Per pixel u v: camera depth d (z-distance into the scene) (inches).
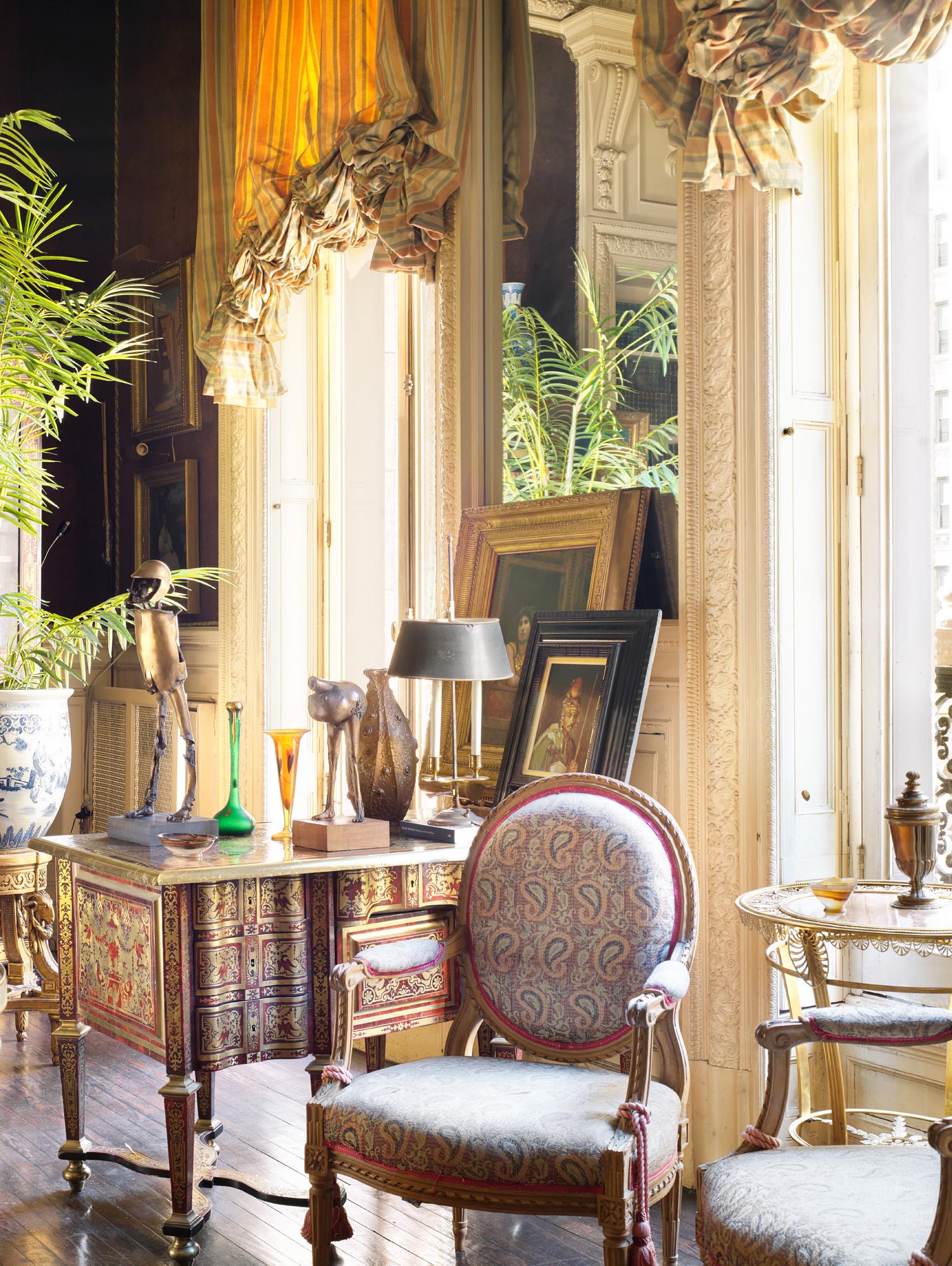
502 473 167.0
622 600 141.6
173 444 267.6
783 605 131.1
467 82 164.4
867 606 135.3
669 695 141.6
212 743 244.7
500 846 117.6
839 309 136.0
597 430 153.8
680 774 138.8
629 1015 95.3
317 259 197.8
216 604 249.0
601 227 152.9
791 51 118.1
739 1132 131.6
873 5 110.3
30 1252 121.6
